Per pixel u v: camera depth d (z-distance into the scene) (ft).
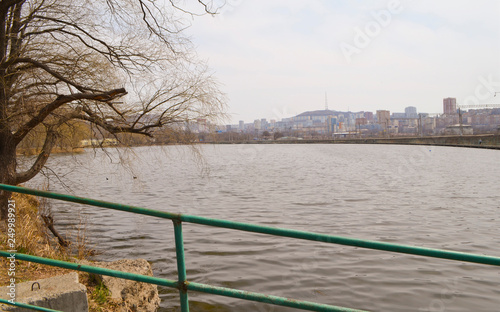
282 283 25.25
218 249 33.14
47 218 31.30
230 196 69.87
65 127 33.32
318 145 554.87
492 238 37.65
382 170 135.33
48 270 18.44
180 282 7.62
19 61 28.09
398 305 22.08
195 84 31.81
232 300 22.21
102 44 32.01
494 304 22.21
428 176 110.11
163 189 80.28
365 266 28.86
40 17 30.63
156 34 31.24
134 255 30.40
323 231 41.11
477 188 81.10
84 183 74.38
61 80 29.09
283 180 101.91
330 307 6.77
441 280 26.03
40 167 30.96
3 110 28.09
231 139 599.57
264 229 6.88
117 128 31.60
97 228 39.55
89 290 17.63
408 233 39.99
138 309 18.61
